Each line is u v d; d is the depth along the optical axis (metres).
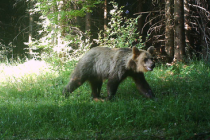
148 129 5.77
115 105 7.25
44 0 13.23
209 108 6.66
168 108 6.80
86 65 8.39
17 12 24.91
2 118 6.29
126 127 5.87
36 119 6.26
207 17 15.24
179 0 13.18
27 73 11.95
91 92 9.30
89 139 5.23
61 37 14.01
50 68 12.23
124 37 13.13
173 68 12.15
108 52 8.21
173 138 4.88
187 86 9.46
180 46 13.39
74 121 6.07
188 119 6.19
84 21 20.45
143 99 7.96
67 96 8.72
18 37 24.48
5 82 10.70
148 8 19.30
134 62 7.76
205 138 4.84
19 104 7.50
